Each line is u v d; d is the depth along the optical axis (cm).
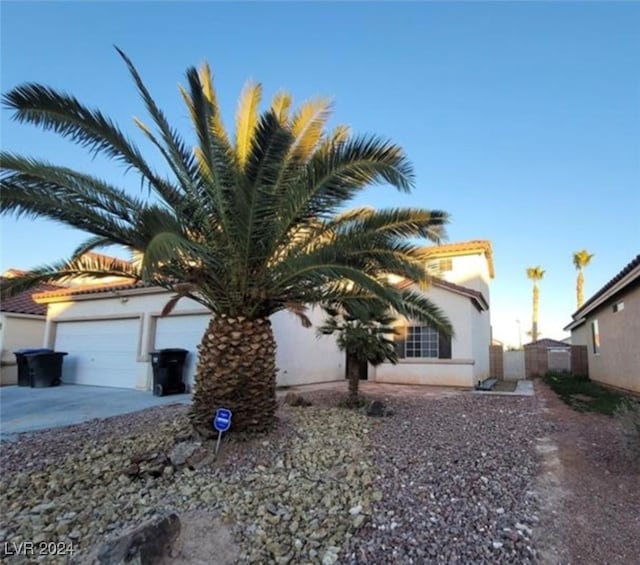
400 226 554
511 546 318
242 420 582
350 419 759
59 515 392
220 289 591
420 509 386
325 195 522
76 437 654
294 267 532
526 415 815
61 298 1474
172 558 316
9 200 473
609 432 663
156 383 1122
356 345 892
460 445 595
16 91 450
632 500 397
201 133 500
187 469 492
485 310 1750
